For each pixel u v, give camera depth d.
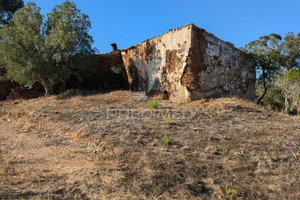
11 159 4.52
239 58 14.47
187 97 10.62
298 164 4.23
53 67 13.00
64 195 3.23
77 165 4.33
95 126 6.50
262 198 3.25
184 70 10.74
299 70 15.48
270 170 4.02
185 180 3.66
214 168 4.07
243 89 14.53
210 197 3.27
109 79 16.56
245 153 4.70
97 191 3.37
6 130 7.51
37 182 3.57
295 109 14.14
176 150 4.84
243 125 6.91
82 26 14.24
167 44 11.80
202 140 5.44
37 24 13.02
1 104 12.56
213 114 8.16
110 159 4.54
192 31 10.53
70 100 11.53
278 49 16.27
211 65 11.84
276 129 6.54
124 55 15.62
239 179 3.75
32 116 8.56
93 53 14.85
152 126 6.51
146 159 4.37
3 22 21.69
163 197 3.24
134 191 3.37
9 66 12.45
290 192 3.38
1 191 3.21
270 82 17.61
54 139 6.17
